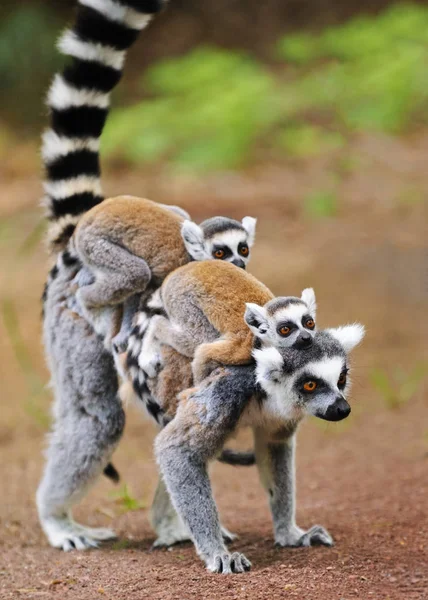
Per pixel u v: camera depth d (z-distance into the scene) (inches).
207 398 312.3
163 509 371.2
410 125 1178.0
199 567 323.0
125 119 1228.5
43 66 1352.1
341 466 475.8
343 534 359.6
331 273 798.5
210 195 1022.4
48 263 401.4
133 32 409.4
